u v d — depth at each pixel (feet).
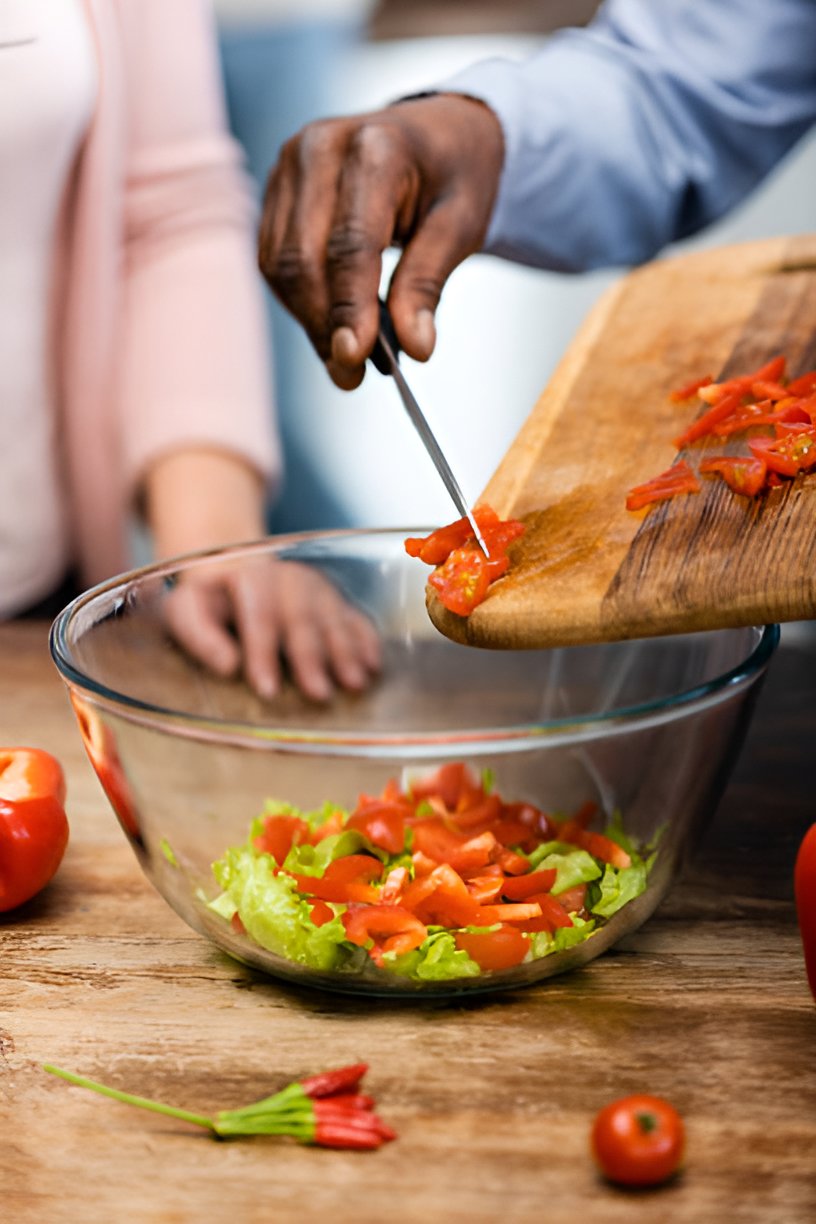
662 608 2.64
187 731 2.56
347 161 3.22
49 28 4.71
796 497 2.91
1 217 4.83
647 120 4.93
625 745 2.61
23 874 2.98
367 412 10.72
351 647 3.78
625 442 3.39
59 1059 2.57
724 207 5.40
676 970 2.84
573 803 2.67
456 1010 2.71
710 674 3.32
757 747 3.84
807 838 2.65
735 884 3.18
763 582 2.61
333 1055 2.57
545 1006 2.71
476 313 11.50
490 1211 2.17
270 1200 2.20
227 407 5.33
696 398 3.59
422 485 10.12
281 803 2.74
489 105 4.10
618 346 3.96
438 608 2.74
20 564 5.33
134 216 5.49
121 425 5.37
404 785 2.93
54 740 3.89
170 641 3.43
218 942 2.83
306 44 11.98
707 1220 2.14
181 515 5.16
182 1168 2.27
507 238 4.50
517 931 2.61
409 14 11.30
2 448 5.14
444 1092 2.45
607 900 2.69
